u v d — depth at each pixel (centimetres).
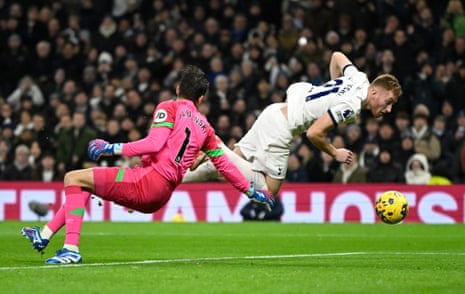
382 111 1156
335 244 1633
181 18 2841
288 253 1424
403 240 1734
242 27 2766
